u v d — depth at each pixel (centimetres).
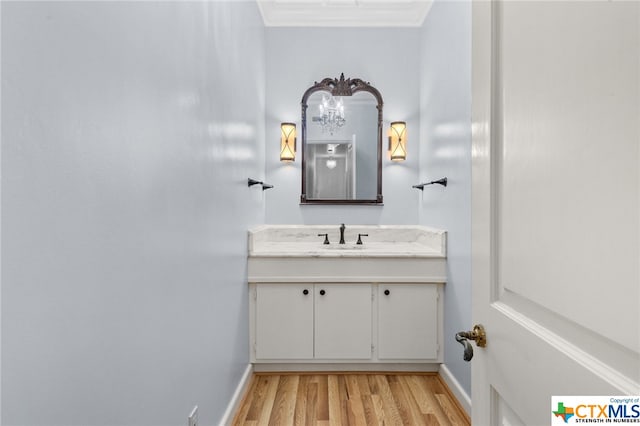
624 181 38
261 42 253
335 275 214
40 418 54
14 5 50
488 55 70
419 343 215
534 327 55
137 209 82
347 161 269
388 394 195
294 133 269
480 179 74
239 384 186
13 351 50
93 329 66
